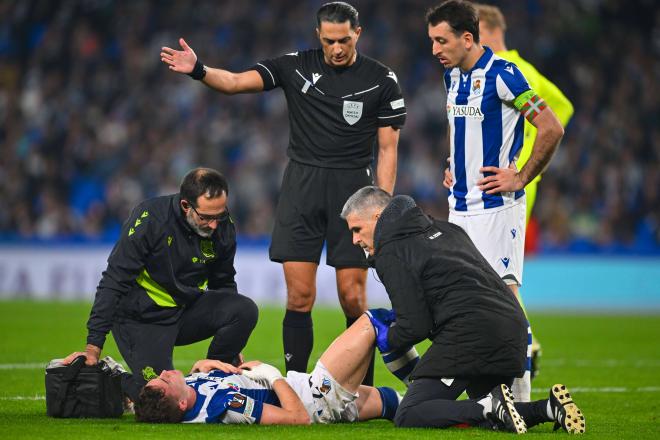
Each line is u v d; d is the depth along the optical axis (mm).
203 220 22078
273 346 40375
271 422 19797
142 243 21875
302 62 25031
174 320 23203
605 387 29109
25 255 69938
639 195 77250
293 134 25266
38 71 86938
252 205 76438
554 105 29156
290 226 25000
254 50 89812
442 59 23016
